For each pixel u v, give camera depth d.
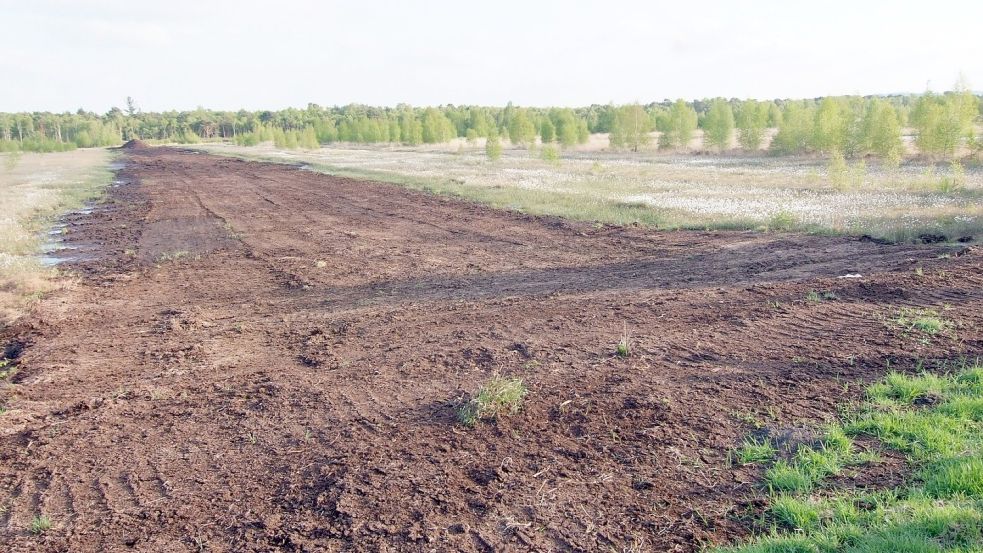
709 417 5.33
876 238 12.93
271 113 154.50
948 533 3.49
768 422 5.16
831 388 5.71
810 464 4.47
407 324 8.70
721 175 31.92
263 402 6.29
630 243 14.22
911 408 5.16
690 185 26.45
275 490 4.67
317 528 4.14
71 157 77.06
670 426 5.23
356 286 11.35
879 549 3.41
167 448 5.42
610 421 5.39
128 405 6.37
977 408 4.93
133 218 22.09
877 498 3.97
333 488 4.60
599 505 4.23
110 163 59.91
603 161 47.72
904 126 55.31
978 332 6.74
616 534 3.91
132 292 11.52
